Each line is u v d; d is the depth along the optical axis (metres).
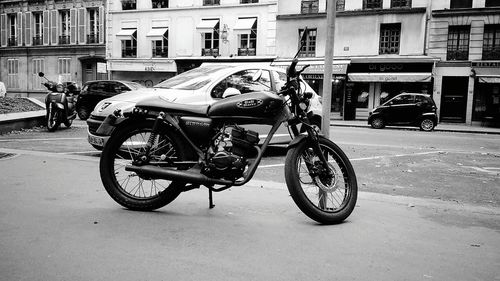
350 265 2.79
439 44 24.20
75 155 6.94
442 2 24.25
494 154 9.74
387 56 25.12
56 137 10.22
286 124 3.97
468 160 8.62
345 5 26.17
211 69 7.25
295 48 27.42
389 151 9.70
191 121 3.79
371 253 3.01
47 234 3.21
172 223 3.56
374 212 4.10
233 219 3.73
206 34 30.38
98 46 34.47
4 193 4.38
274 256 2.90
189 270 2.64
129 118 3.94
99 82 17.36
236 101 3.75
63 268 2.62
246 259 2.84
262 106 3.74
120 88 16.94
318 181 3.82
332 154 4.00
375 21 25.28
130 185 4.84
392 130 18.09
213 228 3.46
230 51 29.34
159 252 2.92
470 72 23.55
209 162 3.73
